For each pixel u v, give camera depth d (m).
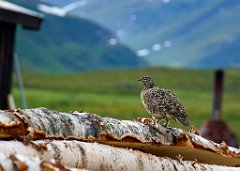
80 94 119.62
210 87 149.12
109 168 10.24
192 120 90.12
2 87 31.72
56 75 168.50
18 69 33.22
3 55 31.75
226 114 100.75
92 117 10.52
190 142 11.73
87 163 9.87
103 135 10.45
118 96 122.38
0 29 31.53
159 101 11.76
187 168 11.68
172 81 156.50
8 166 7.78
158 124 11.60
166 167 11.29
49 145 9.40
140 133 11.03
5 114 9.22
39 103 97.25
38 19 32.12
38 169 7.99
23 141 9.09
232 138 37.38
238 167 13.13
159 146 11.45
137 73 169.88
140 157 10.89
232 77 162.00
